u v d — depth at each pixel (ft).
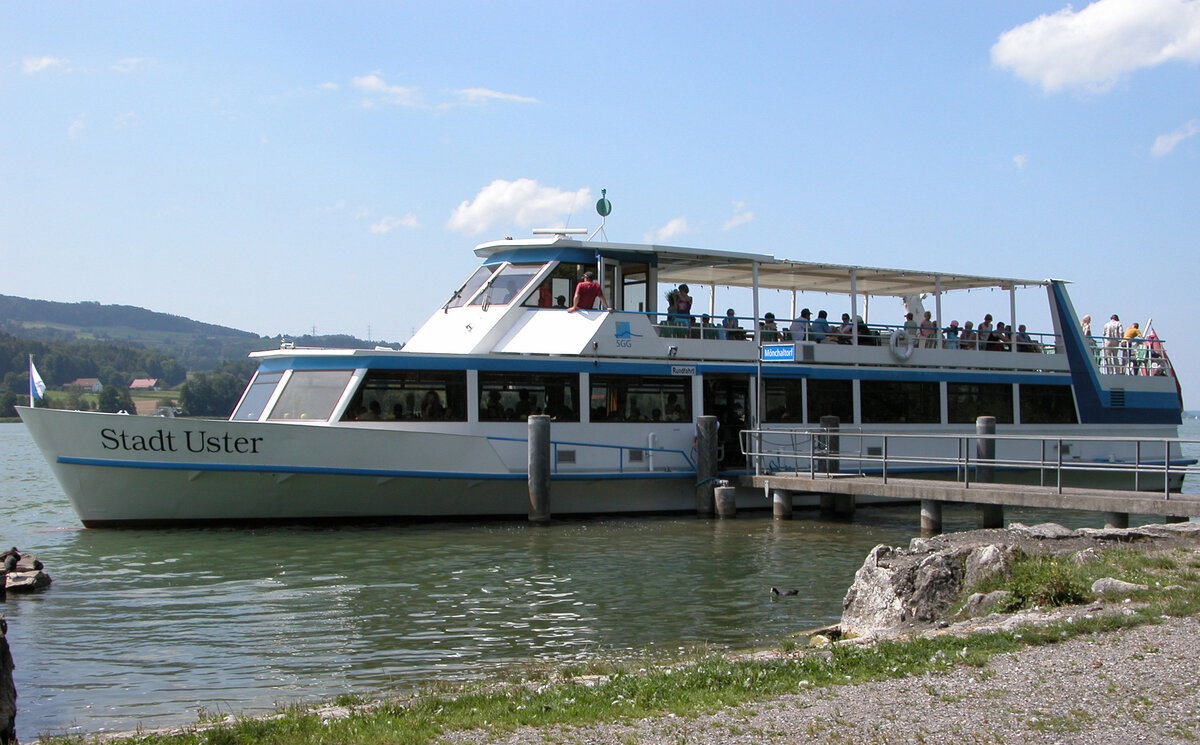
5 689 25.99
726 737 25.41
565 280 82.84
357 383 73.31
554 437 78.95
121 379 501.56
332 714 29.50
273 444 69.56
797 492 88.43
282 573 57.57
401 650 41.93
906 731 25.57
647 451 82.89
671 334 86.22
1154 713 26.43
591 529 75.10
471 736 25.85
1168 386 112.98
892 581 43.14
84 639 43.52
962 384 99.55
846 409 93.25
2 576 53.42
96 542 66.23
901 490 75.72
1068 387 106.22
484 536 70.85
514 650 41.88
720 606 50.26
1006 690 28.60
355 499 72.59
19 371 467.93
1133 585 41.27
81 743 27.22
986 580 42.29
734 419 89.20
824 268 94.89
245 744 25.73
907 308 111.14
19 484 138.41
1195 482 163.02
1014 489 69.00
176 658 40.65
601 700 28.96
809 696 28.84
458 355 76.28
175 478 68.74
